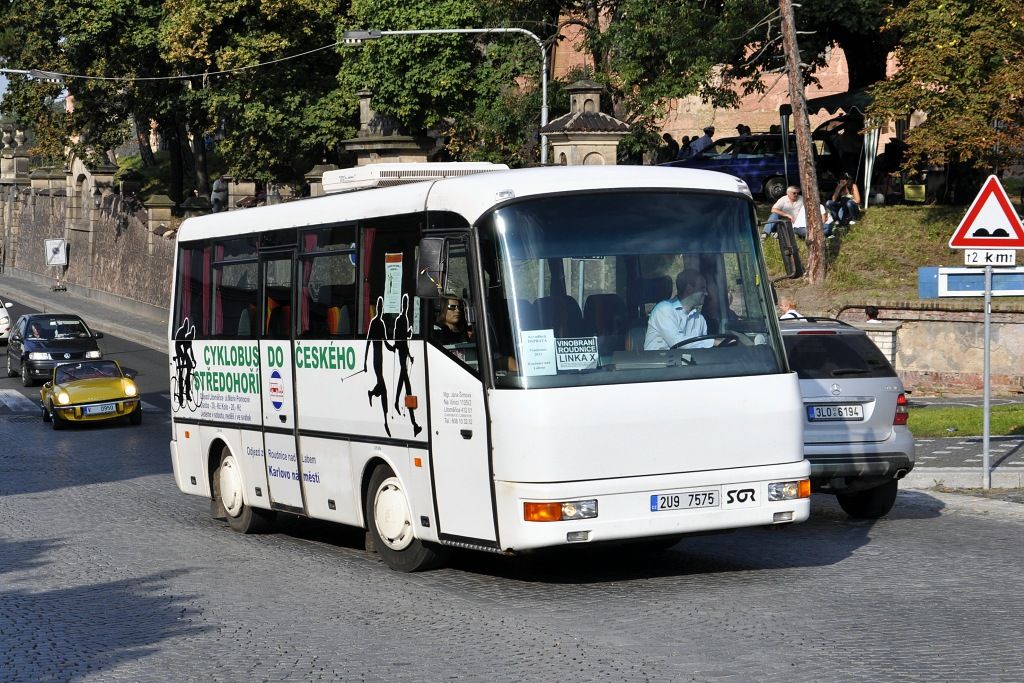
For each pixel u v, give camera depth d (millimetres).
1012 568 12977
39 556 16031
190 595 13117
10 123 99500
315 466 15352
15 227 96312
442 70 51406
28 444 32094
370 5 51844
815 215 37719
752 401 12492
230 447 17438
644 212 12555
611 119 39875
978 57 36188
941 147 36562
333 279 14906
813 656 9609
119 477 24828
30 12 71125
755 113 73938
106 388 35906
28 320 49344
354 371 14406
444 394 12781
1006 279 18547
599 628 10812
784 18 38625
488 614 11562
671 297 12477
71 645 11055
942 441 23094
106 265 74625
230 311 17359
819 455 15539
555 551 14938
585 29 51312
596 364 12094
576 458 11867
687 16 46219
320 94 61938
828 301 35906
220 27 62031
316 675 9656
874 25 48625
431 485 13086
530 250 12195
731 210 12898
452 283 12734
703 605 11594
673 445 12172
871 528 15812
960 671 9086
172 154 79062
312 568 14477
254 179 63594
